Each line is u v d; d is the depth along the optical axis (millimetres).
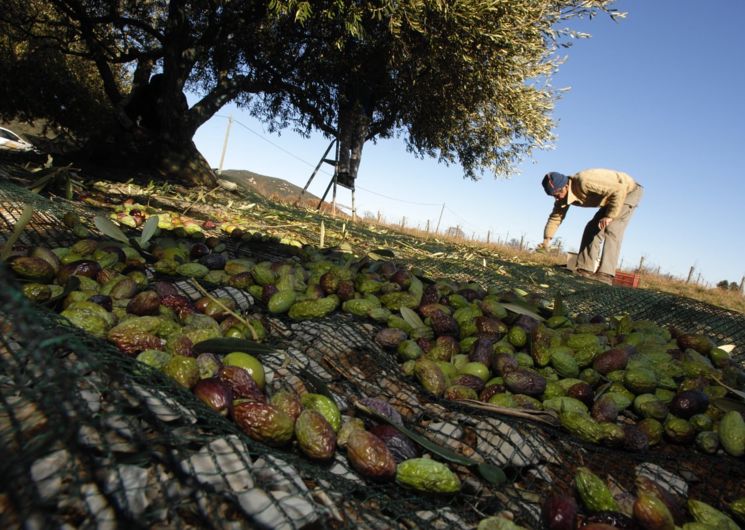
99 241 3326
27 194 4227
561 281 8000
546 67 15242
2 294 861
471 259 9109
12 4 13625
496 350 2789
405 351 2711
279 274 3387
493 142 18312
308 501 1334
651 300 6375
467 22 11422
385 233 12008
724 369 2918
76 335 1510
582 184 10164
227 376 1863
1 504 998
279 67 14641
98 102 18250
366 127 15609
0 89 16359
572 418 2166
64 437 1081
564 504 1594
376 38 12688
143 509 1160
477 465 1695
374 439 1681
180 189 10961
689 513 1799
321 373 2418
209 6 11992
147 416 1400
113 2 12898
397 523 1466
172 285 2891
